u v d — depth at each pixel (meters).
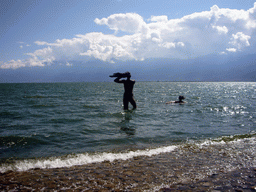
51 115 10.88
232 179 3.39
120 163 4.17
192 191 2.94
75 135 6.67
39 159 4.43
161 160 4.36
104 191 2.91
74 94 32.94
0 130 7.35
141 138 6.32
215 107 14.34
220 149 5.20
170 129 7.64
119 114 11.07
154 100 20.61
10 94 32.72
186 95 29.53
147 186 3.09
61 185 3.09
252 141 6.04
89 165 4.05
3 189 2.94
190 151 5.03
